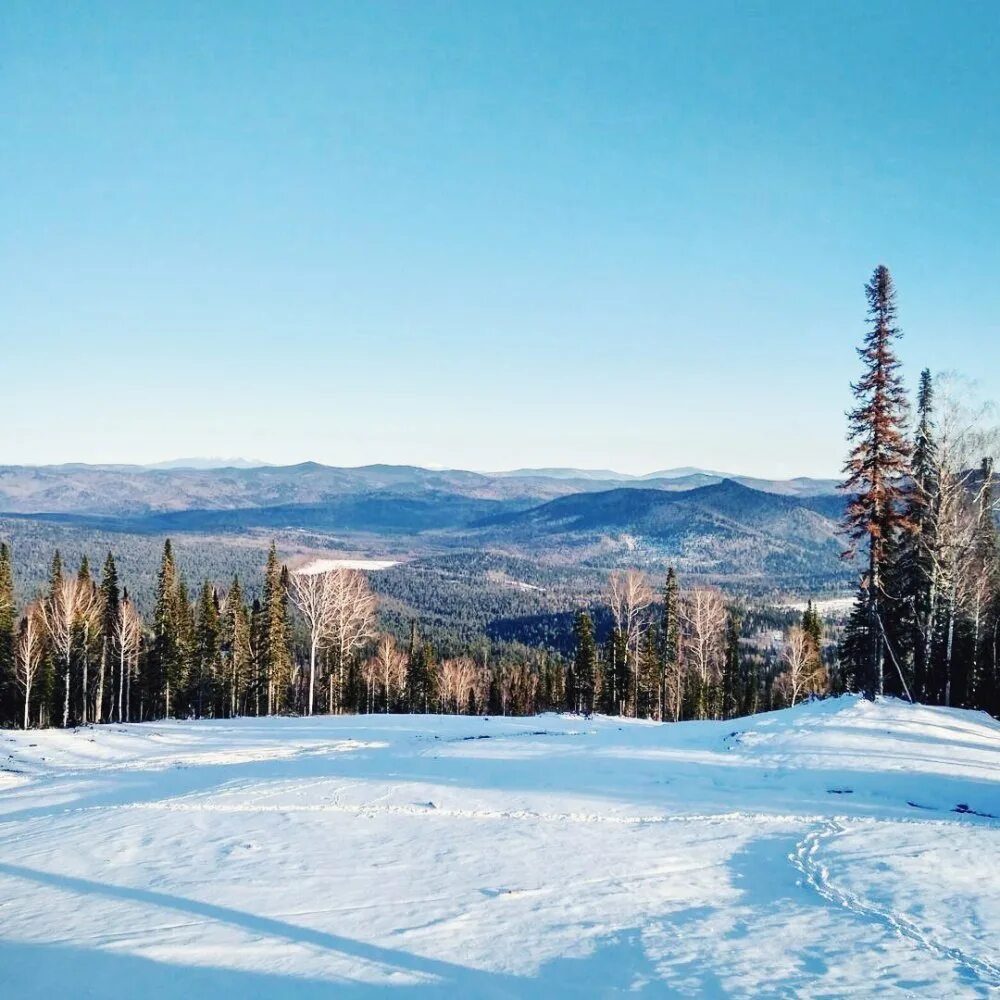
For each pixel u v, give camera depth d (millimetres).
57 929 10906
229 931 10742
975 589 40875
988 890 12352
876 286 30203
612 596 74688
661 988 8883
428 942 10305
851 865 13758
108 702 66938
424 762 25438
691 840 15633
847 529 31734
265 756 30328
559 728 37219
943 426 35188
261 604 66250
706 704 67000
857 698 30344
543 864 13977
